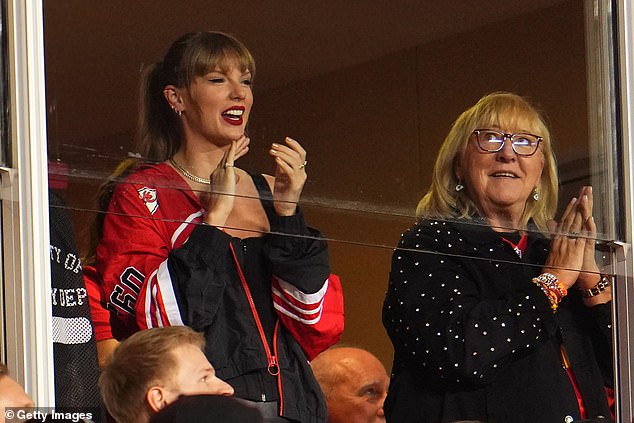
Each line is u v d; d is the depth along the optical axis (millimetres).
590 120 10234
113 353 8805
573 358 11305
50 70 7996
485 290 10836
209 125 8531
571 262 10562
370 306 11562
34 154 7938
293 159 8844
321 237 9070
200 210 8578
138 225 9758
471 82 9578
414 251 10453
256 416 6133
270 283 10414
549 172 10102
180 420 6031
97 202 8273
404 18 9180
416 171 9375
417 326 10805
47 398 7902
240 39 8578
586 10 10172
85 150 8133
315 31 8852
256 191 8773
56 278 8961
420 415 10844
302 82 8836
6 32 7957
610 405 11258
